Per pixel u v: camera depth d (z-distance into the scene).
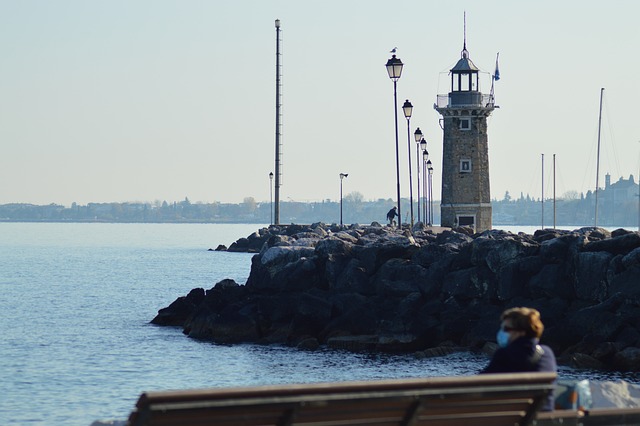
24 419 70.69
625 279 101.94
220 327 119.94
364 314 114.88
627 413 27.48
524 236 139.50
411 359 102.56
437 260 121.69
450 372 93.19
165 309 141.00
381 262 125.00
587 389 29.17
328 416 22.80
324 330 115.19
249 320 120.06
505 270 111.81
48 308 165.88
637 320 98.06
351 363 100.00
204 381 89.88
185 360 102.69
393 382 22.91
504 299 111.56
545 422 26.22
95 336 124.06
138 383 88.00
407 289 117.00
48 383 86.62
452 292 114.88
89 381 88.12
